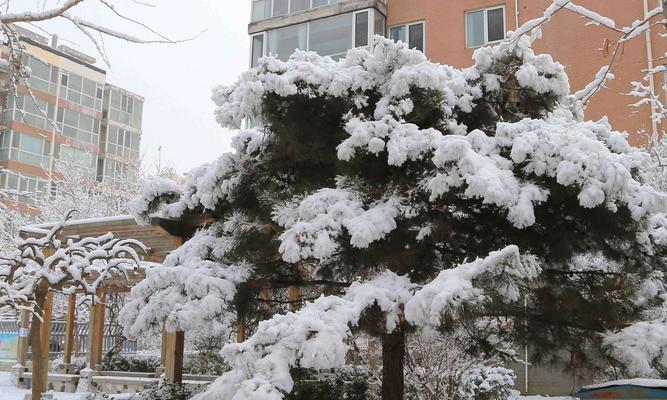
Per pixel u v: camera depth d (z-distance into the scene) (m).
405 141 5.97
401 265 6.55
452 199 6.36
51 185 26.39
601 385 4.56
